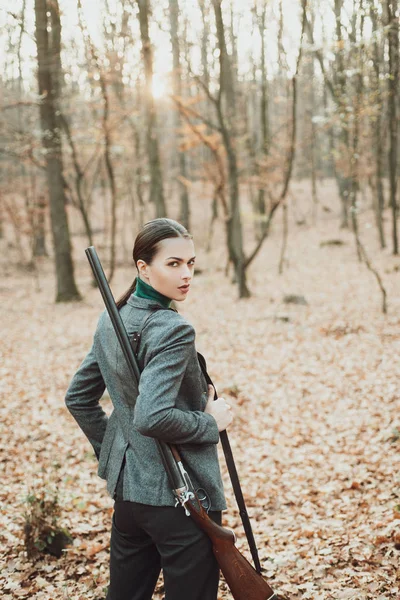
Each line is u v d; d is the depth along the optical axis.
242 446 5.46
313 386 6.91
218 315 11.62
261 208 22.58
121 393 1.72
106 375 1.77
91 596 2.76
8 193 20.84
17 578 2.98
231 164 13.58
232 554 1.62
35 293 17.11
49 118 13.41
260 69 18.61
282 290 14.12
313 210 26.89
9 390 7.33
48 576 3.02
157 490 1.64
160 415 1.52
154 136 17.11
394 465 4.37
